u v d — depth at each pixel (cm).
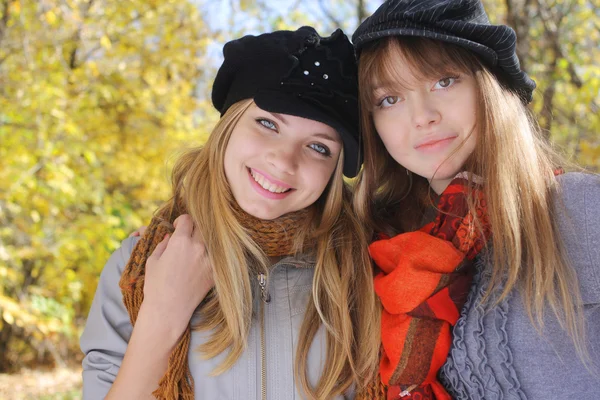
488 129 153
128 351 159
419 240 159
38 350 776
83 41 604
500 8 521
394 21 155
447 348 153
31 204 556
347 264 171
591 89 472
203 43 673
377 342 161
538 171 153
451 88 155
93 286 663
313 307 168
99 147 599
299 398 161
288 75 162
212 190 172
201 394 162
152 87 650
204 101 721
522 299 148
